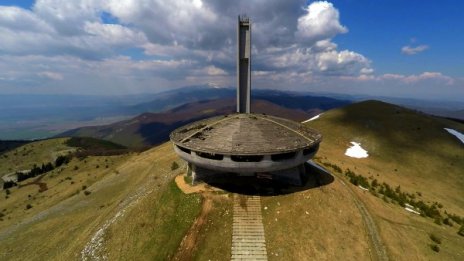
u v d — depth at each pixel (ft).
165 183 157.99
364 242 109.19
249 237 109.70
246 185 135.54
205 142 133.59
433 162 254.68
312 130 160.66
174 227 118.83
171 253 107.55
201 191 132.36
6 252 169.37
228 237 110.22
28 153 635.25
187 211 123.65
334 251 104.12
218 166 126.41
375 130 305.94
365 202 136.98
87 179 314.76
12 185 405.59
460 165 251.60
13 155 634.84
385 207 140.67
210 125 152.25
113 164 374.63
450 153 268.00
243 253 103.81
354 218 120.98
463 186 223.51
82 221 175.11
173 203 130.31
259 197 127.54
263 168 125.18
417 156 262.26
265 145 127.75
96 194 233.35
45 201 282.36
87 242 135.03
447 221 145.69
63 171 406.21
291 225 113.80
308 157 138.62
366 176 203.92
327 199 128.16
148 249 113.39
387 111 354.74
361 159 253.65
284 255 102.37
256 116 160.25
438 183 225.35
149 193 159.63
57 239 160.86
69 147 641.81
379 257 103.09
